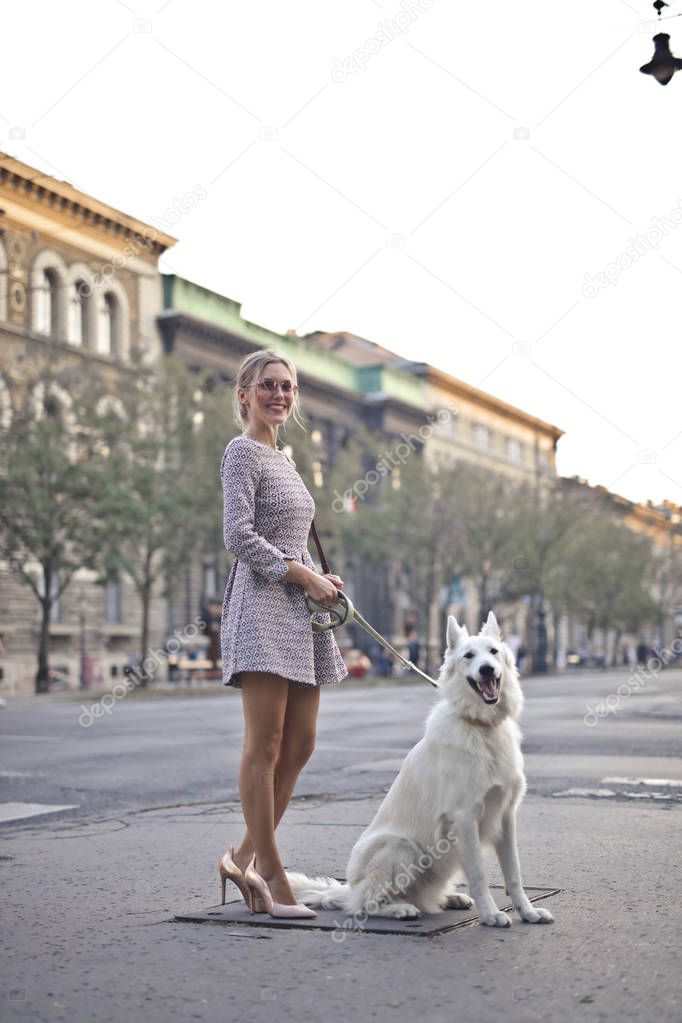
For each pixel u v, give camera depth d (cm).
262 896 521
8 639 3900
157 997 396
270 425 559
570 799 931
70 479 3281
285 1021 368
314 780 1107
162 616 4625
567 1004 380
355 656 4800
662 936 471
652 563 7325
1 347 3722
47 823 869
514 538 5212
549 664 7088
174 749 1441
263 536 540
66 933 496
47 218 4047
